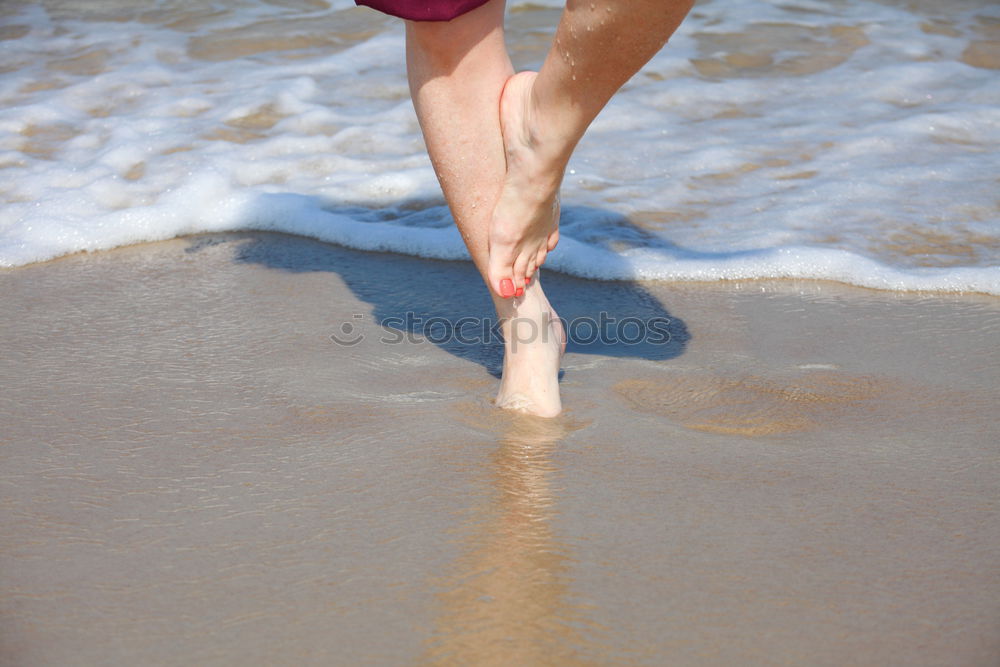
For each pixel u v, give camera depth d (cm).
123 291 622
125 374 502
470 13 380
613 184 800
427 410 462
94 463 413
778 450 424
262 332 559
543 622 309
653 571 336
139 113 949
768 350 536
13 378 496
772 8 1252
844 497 384
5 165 829
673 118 941
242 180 811
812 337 552
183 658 293
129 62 1092
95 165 824
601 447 426
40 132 905
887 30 1167
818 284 632
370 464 412
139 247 708
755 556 344
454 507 378
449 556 345
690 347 541
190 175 799
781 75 1045
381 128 922
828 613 313
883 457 417
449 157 408
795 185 788
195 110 960
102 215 734
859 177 795
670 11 324
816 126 912
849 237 689
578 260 665
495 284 426
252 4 1292
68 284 634
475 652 296
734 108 966
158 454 421
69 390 483
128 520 370
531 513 373
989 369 506
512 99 391
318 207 761
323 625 308
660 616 312
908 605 317
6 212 736
